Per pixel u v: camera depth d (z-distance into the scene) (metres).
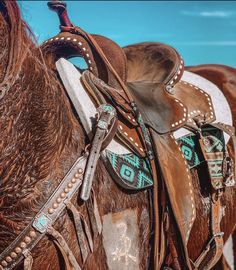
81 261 1.93
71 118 2.00
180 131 2.36
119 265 2.06
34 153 1.85
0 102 1.79
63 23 2.21
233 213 2.60
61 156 1.92
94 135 1.96
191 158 2.33
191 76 2.74
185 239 2.18
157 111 2.25
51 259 1.88
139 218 2.13
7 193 1.82
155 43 2.58
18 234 1.83
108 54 2.24
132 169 2.08
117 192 2.06
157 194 2.13
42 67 1.94
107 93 2.10
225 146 2.44
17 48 1.81
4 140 1.80
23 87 1.85
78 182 1.90
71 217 1.90
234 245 3.01
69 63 2.09
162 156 2.15
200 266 2.46
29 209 1.84
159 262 2.16
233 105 2.76
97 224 1.95
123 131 2.09
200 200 2.38
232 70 2.96
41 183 1.86
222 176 2.39
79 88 2.05
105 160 2.02
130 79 2.55
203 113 2.48
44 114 1.89
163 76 2.46
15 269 1.87
